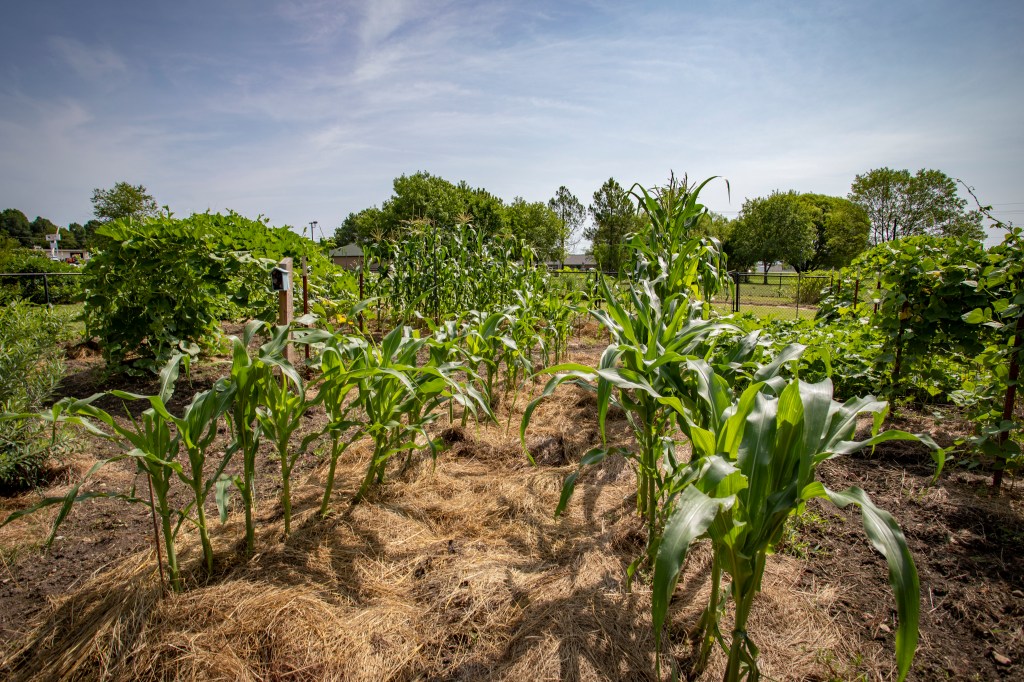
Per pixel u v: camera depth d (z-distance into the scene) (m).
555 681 1.70
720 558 1.53
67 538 2.45
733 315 3.91
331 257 11.49
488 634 1.93
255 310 6.20
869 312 5.42
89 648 1.73
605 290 2.26
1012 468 2.95
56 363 3.17
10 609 2.00
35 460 2.83
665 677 1.73
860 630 1.98
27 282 11.03
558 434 3.86
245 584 2.05
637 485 3.03
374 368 2.17
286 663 1.73
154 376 5.18
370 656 1.80
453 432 3.76
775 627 1.95
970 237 3.81
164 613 1.85
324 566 2.25
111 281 4.93
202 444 2.01
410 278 8.56
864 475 3.28
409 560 2.35
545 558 2.41
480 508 2.82
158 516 2.67
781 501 1.39
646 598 2.08
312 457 3.42
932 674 1.80
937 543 2.56
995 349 3.08
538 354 6.84
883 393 4.10
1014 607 2.11
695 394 2.21
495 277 7.76
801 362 4.21
